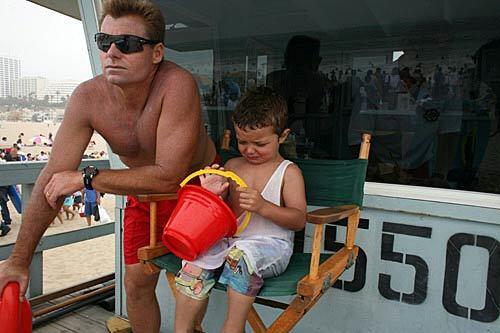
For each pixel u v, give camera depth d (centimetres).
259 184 140
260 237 131
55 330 238
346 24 214
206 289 123
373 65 211
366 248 187
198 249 118
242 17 238
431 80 198
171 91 135
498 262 161
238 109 137
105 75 131
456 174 187
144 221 165
